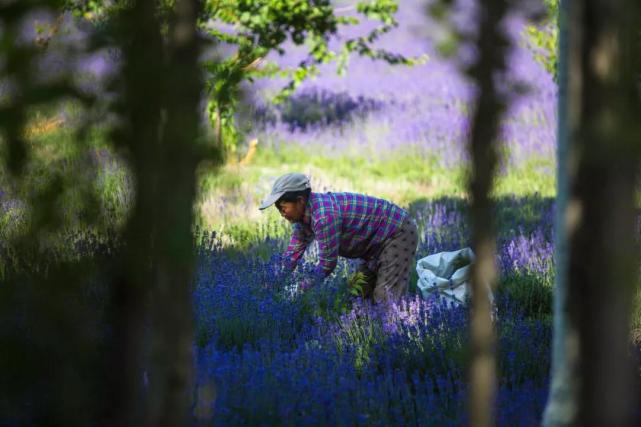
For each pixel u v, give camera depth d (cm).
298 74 2403
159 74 366
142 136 378
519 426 677
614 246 368
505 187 2248
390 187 2216
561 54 470
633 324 937
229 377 766
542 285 1201
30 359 456
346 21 2397
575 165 377
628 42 362
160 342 389
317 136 2870
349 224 1013
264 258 1367
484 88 345
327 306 1066
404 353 886
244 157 2533
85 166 405
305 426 674
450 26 338
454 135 2722
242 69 384
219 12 2061
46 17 380
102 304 473
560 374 487
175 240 370
